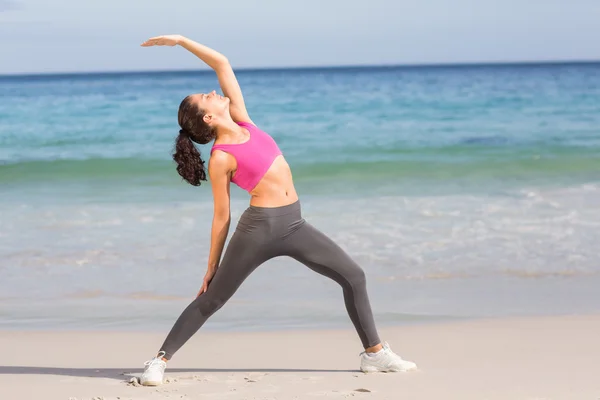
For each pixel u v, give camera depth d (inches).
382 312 229.8
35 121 923.4
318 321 222.5
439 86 1585.9
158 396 148.3
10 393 151.9
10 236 340.8
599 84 1504.7
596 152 639.8
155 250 312.0
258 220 156.3
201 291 164.2
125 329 216.8
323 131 836.0
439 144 717.3
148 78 3107.8
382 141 749.3
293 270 281.9
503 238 325.4
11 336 209.3
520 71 2773.1
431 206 398.6
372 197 431.8
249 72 3713.1
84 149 698.8
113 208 405.1
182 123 157.1
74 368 176.2
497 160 601.0
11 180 512.7
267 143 157.9
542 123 882.8
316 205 406.0
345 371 170.7
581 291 251.6
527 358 178.2
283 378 163.3
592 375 161.9
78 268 287.4
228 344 199.0
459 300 242.8
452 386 154.3
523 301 240.7
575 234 330.6
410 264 287.1
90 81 2465.6
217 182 155.7
